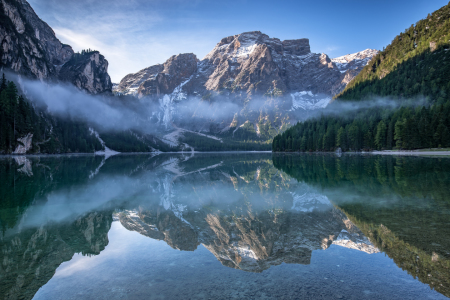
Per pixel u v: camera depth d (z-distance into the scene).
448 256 5.88
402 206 10.84
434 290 4.53
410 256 5.96
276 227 8.82
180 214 11.03
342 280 5.00
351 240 7.22
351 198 12.97
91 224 9.47
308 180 20.94
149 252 6.83
